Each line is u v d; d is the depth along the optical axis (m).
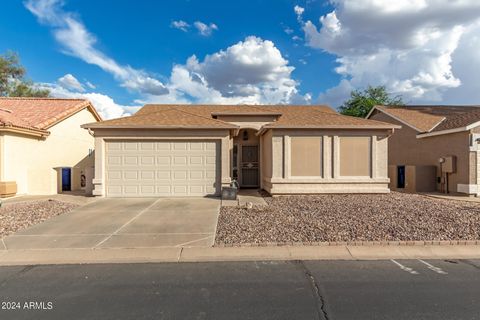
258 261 5.35
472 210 9.31
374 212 9.08
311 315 3.49
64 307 3.70
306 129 12.78
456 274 4.73
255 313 3.54
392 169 16.20
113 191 12.44
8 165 12.95
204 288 4.25
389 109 20.11
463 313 3.52
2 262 5.28
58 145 16.17
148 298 3.94
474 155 12.97
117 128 12.30
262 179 15.31
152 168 12.52
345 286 4.30
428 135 15.23
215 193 12.59
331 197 12.24
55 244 6.19
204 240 6.45
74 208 10.05
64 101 18.84
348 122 13.06
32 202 11.23
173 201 11.41
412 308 3.65
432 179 14.88
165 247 6.03
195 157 12.59
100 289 4.22
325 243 6.13
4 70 31.41
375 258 5.47
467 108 20.22
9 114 14.90
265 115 15.51
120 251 5.82
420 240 6.25
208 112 17.45
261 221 8.05
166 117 13.27
